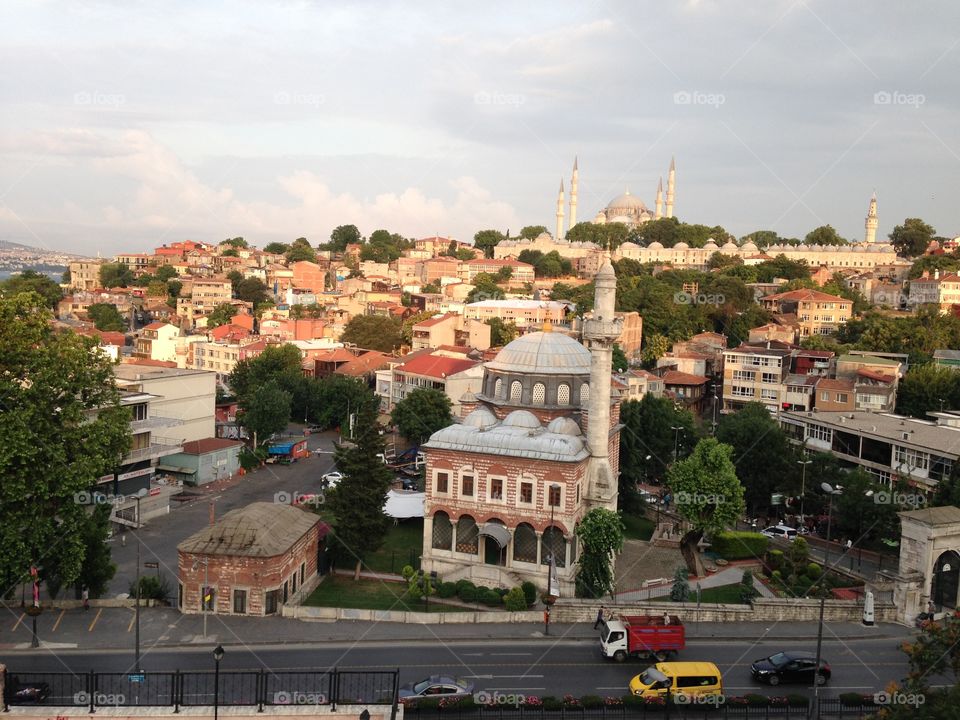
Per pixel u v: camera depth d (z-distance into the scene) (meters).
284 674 46.38
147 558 71.75
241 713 35.62
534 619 57.53
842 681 48.56
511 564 64.88
